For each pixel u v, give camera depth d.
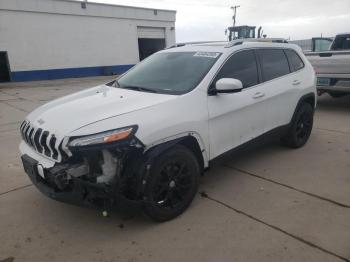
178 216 3.68
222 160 4.20
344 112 8.60
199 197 4.11
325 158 5.33
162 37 29.30
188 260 3.00
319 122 7.62
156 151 3.29
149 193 3.32
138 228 3.49
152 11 27.84
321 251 3.07
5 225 3.60
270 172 4.82
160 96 3.74
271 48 5.13
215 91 3.94
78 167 3.10
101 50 25.42
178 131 3.50
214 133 3.97
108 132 3.06
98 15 24.64
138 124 3.21
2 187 4.49
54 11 22.34
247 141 4.54
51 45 22.67
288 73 5.34
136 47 27.56
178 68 4.32
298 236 3.30
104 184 3.05
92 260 3.03
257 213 3.73
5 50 20.78
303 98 5.55
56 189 3.25
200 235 3.35
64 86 17.70
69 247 3.22
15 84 19.22
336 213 3.70
